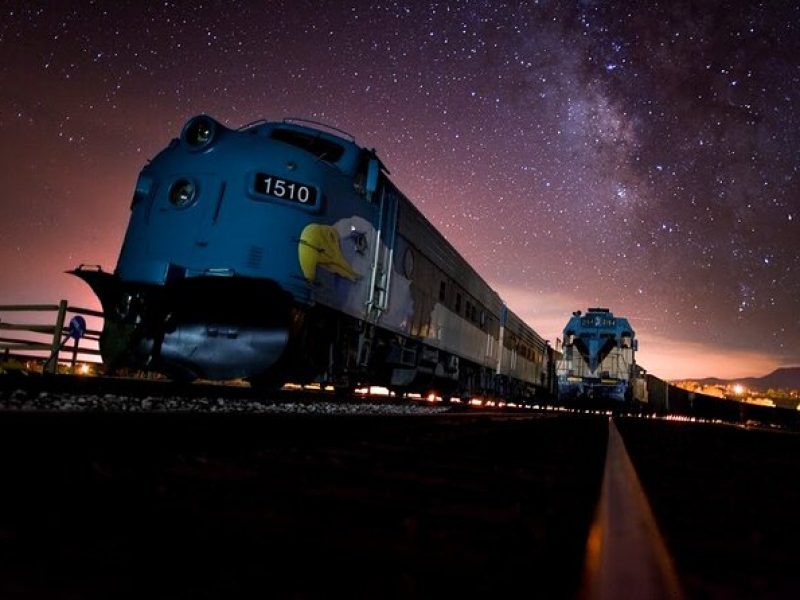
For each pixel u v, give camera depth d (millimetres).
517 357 22078
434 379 13062
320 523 1386
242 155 7367
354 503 1696
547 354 28984
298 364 7477
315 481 2051
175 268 6930
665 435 7926
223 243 7039
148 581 888
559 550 1214
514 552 1222
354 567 1058
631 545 1329
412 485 2117
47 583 839
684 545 1422
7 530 1137
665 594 1021
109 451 2375
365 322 9109
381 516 1565
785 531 1736
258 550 1132
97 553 1030
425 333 11773
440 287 12758
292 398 8031
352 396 9875
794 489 2873
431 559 1125
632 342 23406
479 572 1055
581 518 1566
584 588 997
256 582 930
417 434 4461
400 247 10367
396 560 1108
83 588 824
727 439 8336
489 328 17484
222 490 1741
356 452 3088
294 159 7590
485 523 1536
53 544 1074
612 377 22641
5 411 2258
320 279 7617
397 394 12930
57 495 1547
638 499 2072
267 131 8344
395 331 10211
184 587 870
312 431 3854
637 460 3744
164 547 1110
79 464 2027
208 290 6977
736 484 2848
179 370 6945
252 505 1557
